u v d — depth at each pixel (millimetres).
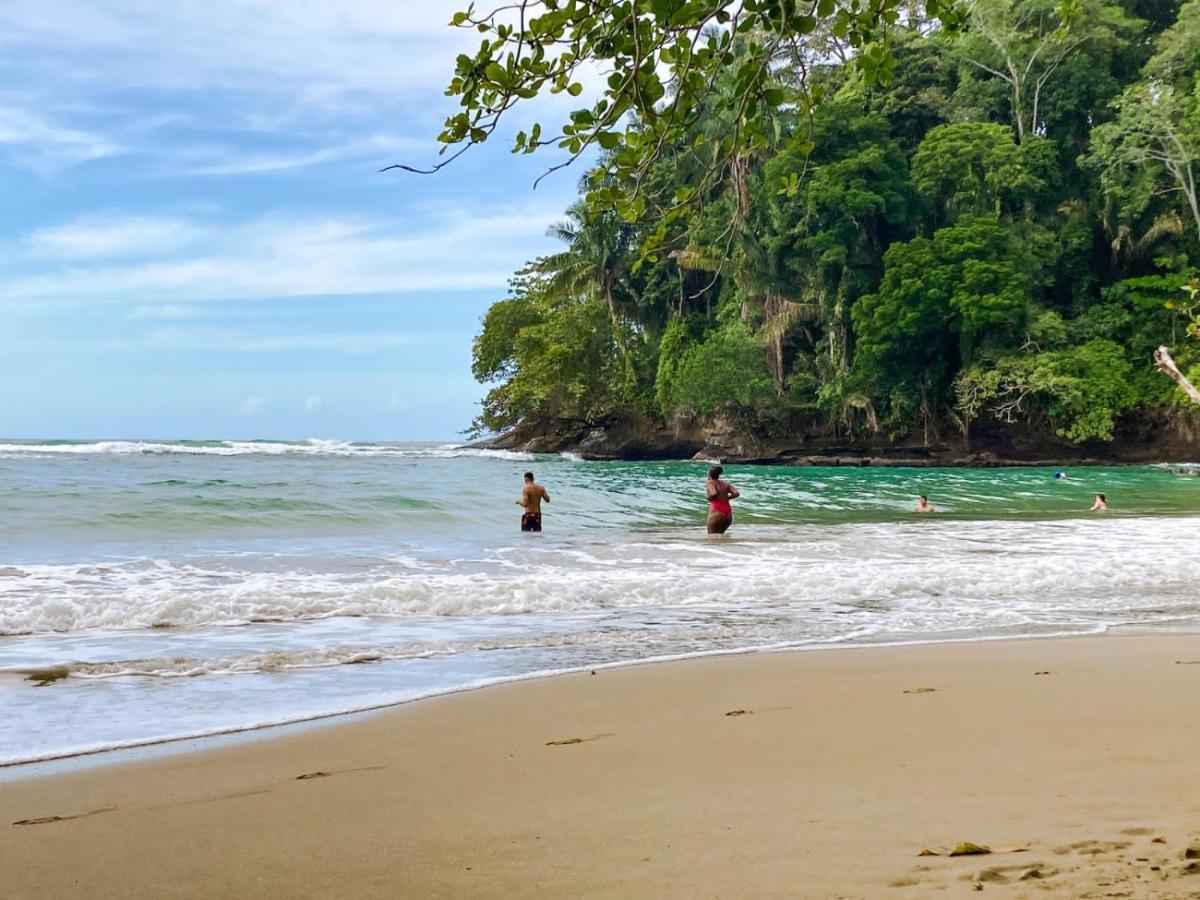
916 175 54875
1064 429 50719
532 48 3627
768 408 54531
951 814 3539
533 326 60656
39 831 3824
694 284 61344
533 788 4312
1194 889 2578
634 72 3529
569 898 2873
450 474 32281
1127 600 11070
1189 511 23156
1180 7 58156
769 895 2744
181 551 14070
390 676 7145
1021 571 12703
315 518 18312
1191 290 8039
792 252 56062
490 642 8500
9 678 6969
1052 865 2842
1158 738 4840
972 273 49219
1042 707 5691
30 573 11523
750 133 3992
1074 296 55156
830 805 3766
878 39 4246
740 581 11727
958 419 51750
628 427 59562
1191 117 50656
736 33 3771
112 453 43062
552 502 22891
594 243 60000
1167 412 50031
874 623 9594
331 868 3311
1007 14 57062
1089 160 52750
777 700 6129
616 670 7285
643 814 3787
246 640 8516
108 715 5973
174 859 3471
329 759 4973
